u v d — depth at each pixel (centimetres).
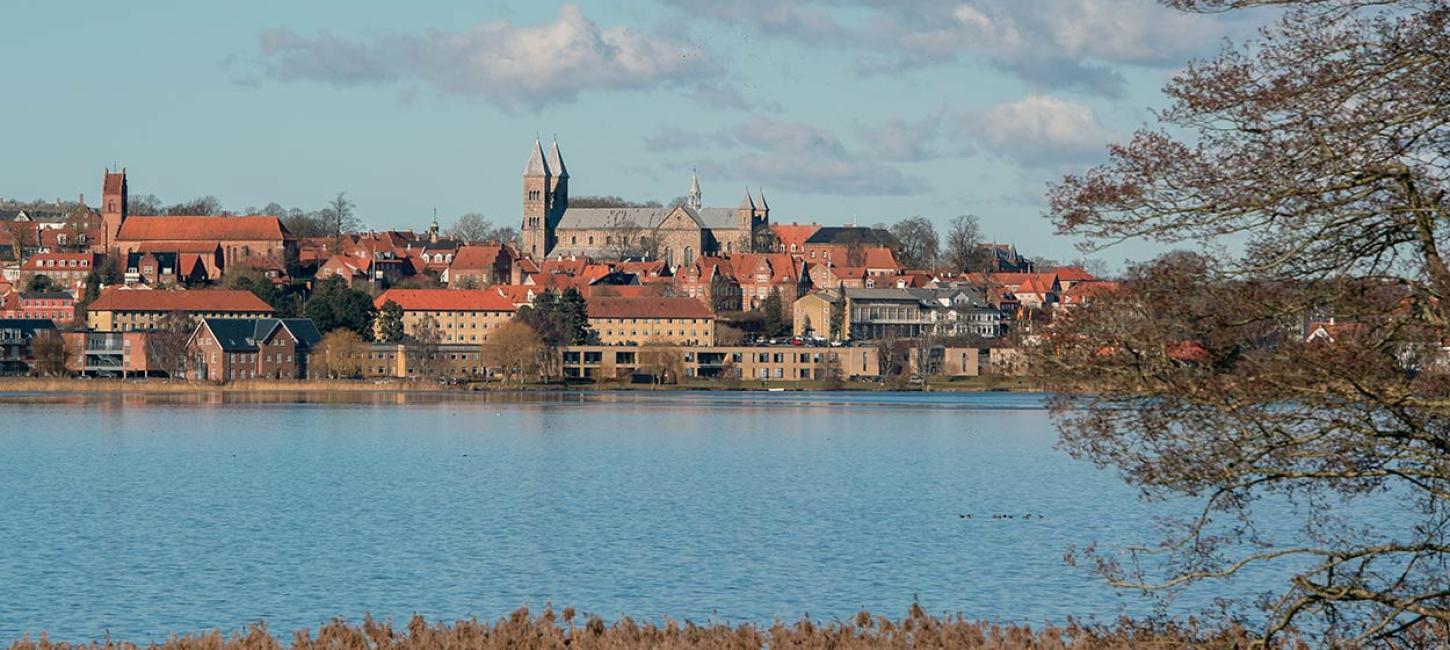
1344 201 6184
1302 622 9369
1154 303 6384
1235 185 6291
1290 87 6206
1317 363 6041
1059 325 6588
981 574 13675
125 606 12400
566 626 9750
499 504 19212
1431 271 6125
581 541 15738
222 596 12800
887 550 15075
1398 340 6194
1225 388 6241
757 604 12494
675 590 13075
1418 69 6116
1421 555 7431
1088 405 6606
